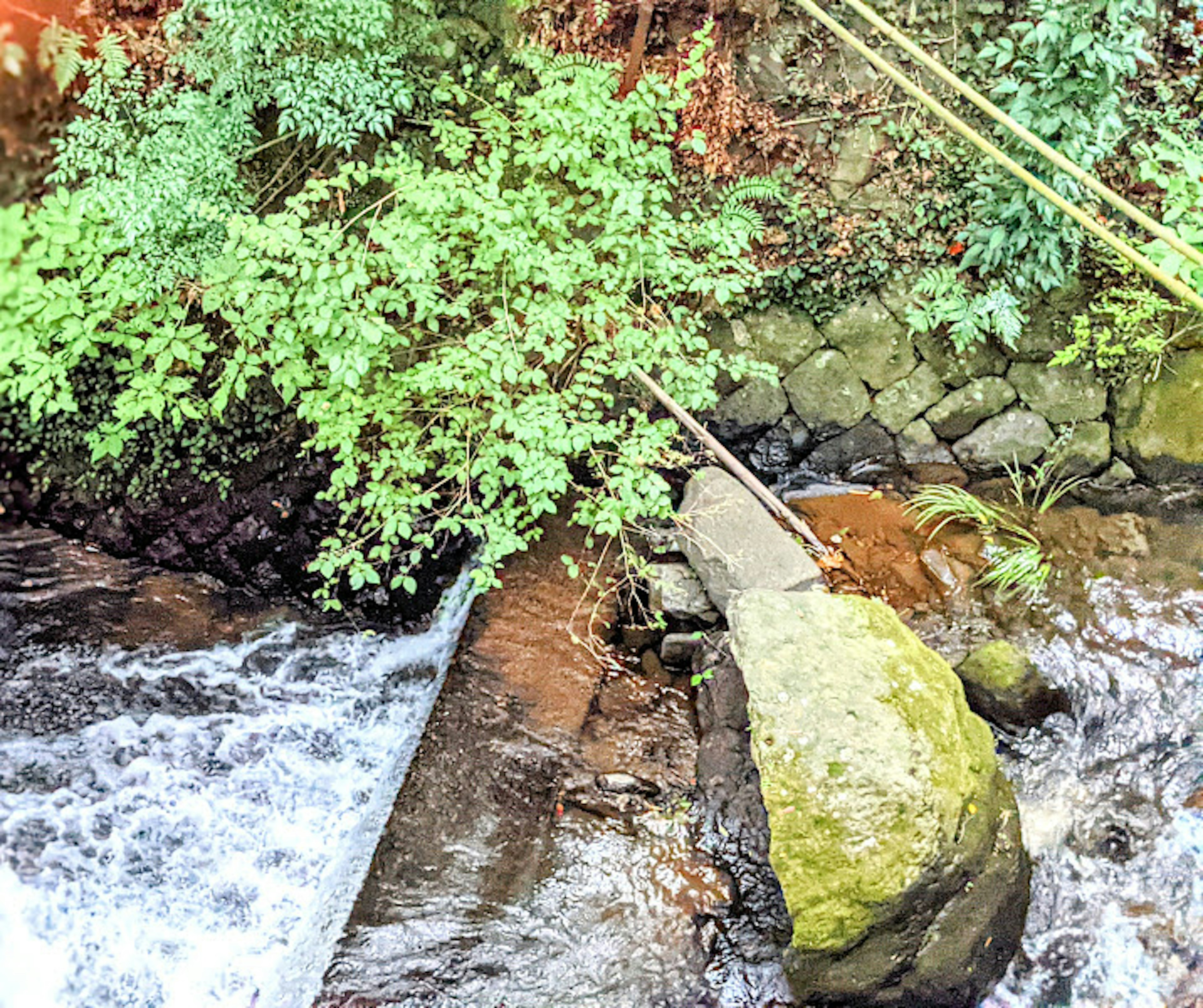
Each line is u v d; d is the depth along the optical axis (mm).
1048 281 4977
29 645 4852
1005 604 4816
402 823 4172
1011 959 3762
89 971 3848
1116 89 4695
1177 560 4945
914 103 4957
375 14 4336
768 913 3910
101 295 4426
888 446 5477
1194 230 4539
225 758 4598
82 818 4250
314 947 3926
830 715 3721
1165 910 3867
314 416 4293
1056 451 5352
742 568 4574
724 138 5023
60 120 4250
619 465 4457
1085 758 4289
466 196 4160
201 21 4469
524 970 3770
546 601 5004
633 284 4555
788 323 5324
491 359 4168
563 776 4344
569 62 4562
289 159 4848
